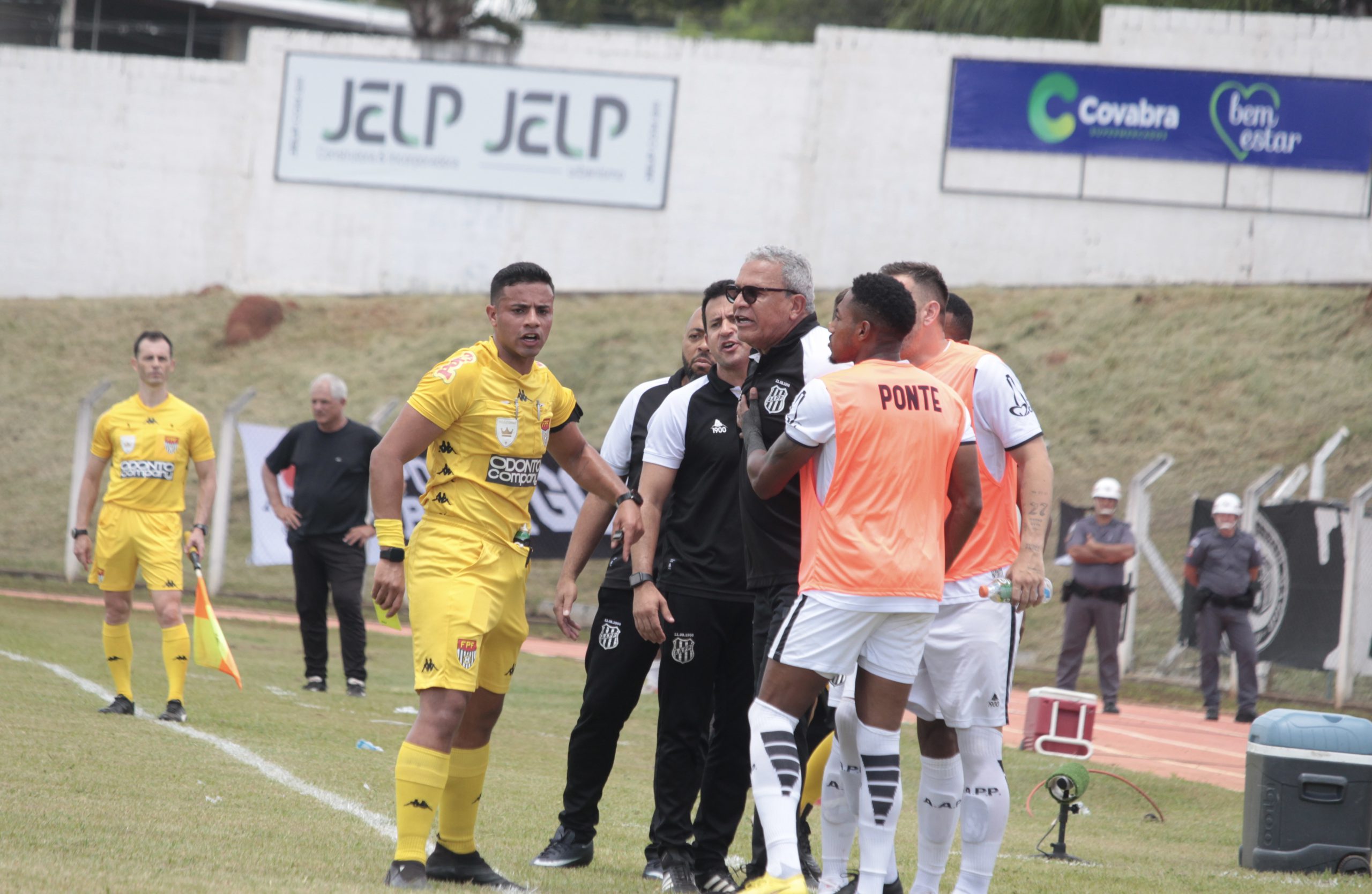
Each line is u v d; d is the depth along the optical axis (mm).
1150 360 75688
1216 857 22531
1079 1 93875
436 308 91125
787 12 151250
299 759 23250
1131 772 31516
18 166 96812
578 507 53188
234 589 67062
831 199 87625
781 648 13781
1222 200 82000
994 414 15734
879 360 14227
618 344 84938
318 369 86438
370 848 15898
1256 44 81625
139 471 27781
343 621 36219
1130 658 54156
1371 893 18250
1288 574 49406
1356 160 80312
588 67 91250
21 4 128125
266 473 36781
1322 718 21203
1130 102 83188
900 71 86750
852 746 15359
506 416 14867
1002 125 85125
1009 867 18688
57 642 41469
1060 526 55594
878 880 13891
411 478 55219
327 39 94500
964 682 15094
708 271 89438
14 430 81875
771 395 15969
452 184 92688
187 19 131500
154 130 96125
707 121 89625
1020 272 84812
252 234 94875
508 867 16312
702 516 17172
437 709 14414
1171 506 65000
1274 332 75938
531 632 62219
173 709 27125
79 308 94000
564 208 91375
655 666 43438
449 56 92750
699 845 16734
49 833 14562
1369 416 68188
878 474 13727
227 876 13078
